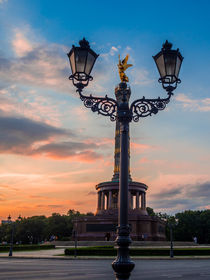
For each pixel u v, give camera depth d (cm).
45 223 14538
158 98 1091
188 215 12225
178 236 12144
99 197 8344
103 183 8144
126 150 1026
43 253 5156
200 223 11925
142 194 8181
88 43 1045
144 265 3014
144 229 7169
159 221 7662
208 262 3519
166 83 1089
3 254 4919
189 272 2281
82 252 4559
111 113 1084
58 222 13425
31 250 6106
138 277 1911
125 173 994
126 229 934
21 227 14025
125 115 1054
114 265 897
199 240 12369
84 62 1019
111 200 7938
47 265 2847
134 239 7000
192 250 4697
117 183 7906
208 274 2134
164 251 4578
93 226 7394
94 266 2744
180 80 1075
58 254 4844
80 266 2741
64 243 7225
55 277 1819
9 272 2128
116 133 8738
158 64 1058
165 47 1048
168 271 2352
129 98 7938
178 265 3022
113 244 6450
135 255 4547
